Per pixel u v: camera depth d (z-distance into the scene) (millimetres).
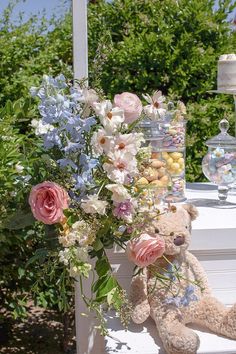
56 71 3865
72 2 1792
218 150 2365
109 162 1564
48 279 2174
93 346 1790
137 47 3559
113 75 3604
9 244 2404
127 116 1688
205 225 1988
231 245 1963
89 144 1620
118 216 1563
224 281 1998
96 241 1579
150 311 1838
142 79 3551
